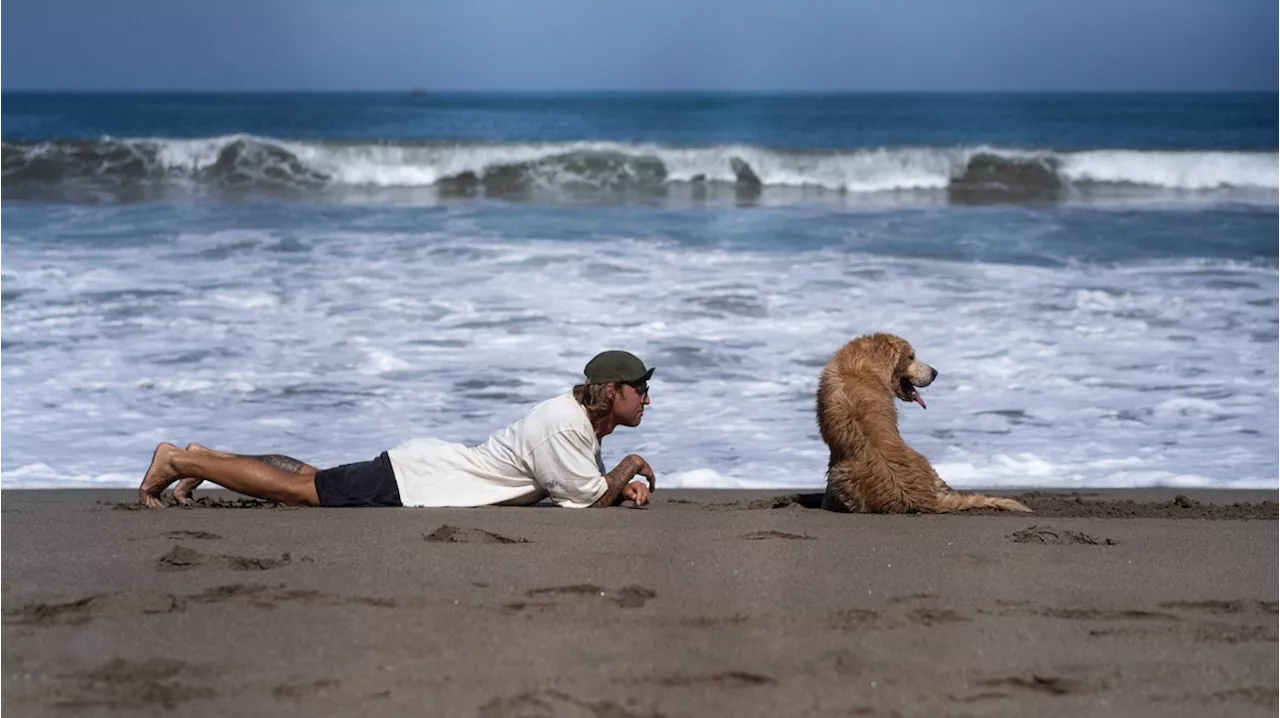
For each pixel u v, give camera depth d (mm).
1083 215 22141
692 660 3820
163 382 10766
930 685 3645
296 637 3998
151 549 5383
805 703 3479
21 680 3596
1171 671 3812
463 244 17859
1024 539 5918
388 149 26078
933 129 54031
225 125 53719
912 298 14422
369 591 4582
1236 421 9992
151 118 57438
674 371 11312
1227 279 15758
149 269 15695
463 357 11664
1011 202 24578
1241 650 4027
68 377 10875
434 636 4020
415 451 6930
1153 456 9125
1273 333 12891
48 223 19734
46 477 8305
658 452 9180
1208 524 6512
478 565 5047
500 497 6828
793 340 12445
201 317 13141
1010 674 3740
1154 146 41562
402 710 3365
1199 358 11922
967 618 4344
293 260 16453
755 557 5320
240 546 5465
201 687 3531
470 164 26062
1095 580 5004
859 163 26297
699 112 76562
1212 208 23359
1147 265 16766
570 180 26125
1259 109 77875
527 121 63438
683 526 6109
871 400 7293
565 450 6723
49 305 13562
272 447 9039
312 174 26031
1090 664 3865
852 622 4262
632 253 17203
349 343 12148
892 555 5434
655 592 4629
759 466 8875
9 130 46094
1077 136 48531
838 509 7098
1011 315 13633
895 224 20703
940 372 11414
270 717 3320
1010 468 8867
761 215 21812
